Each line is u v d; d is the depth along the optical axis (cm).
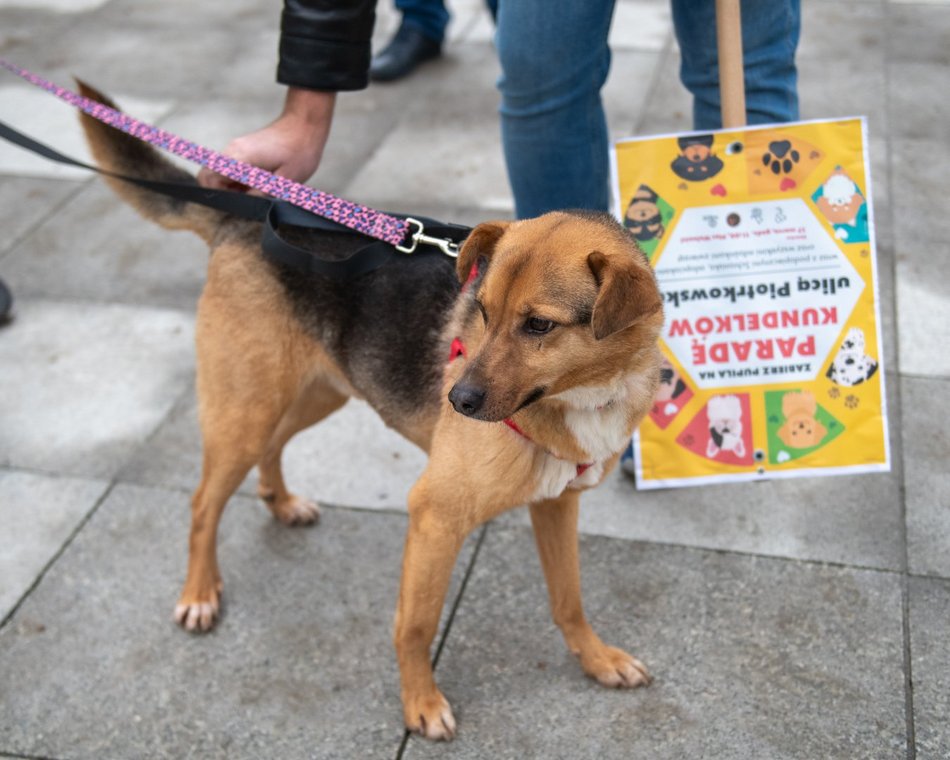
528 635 315
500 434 252
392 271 287
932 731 277
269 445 338
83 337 454
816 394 348
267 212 295
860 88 601
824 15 693
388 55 641
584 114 335
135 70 660
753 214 335
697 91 352
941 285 450
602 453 258
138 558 347
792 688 292
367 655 311
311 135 327
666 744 278
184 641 317
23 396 422
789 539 344
